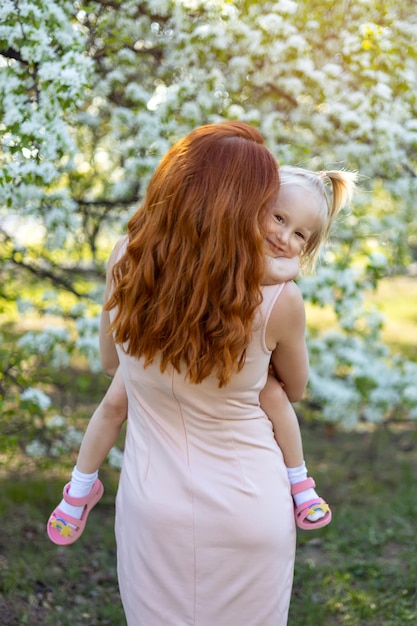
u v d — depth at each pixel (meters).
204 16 3.23
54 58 2.81
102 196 4.32
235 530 1.76
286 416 1.92
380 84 3.20
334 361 4.21
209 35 3.13
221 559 1.77
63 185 4.00
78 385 4.04
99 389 4.47
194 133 1.74
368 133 3.31
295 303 1.75
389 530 3.69
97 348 3.62
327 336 4.38
